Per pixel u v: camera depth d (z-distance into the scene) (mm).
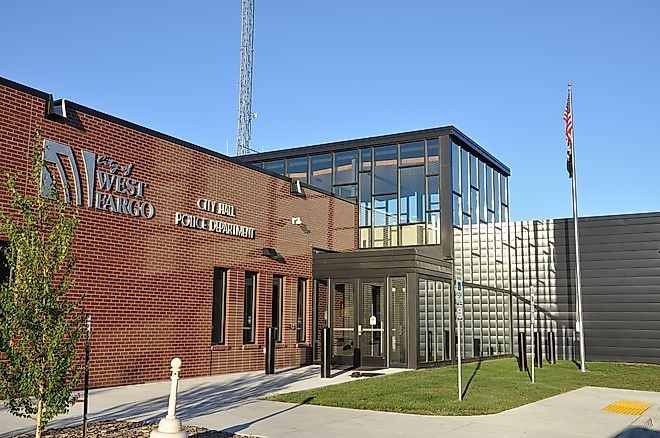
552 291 28828
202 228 18094
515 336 29281
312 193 23484
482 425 11344
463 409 12711
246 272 20000
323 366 17656
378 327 21281
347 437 9867
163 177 16922
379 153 26562
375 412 12289
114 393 13883
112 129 15484
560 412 13266
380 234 26000
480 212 28172
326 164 27609
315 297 22797
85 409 8461
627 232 27891
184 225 17469
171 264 16969
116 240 15359
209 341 18000
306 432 10156
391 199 26000
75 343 7859
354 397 13758
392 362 20859
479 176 28422
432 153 25469
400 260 21203
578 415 12969
